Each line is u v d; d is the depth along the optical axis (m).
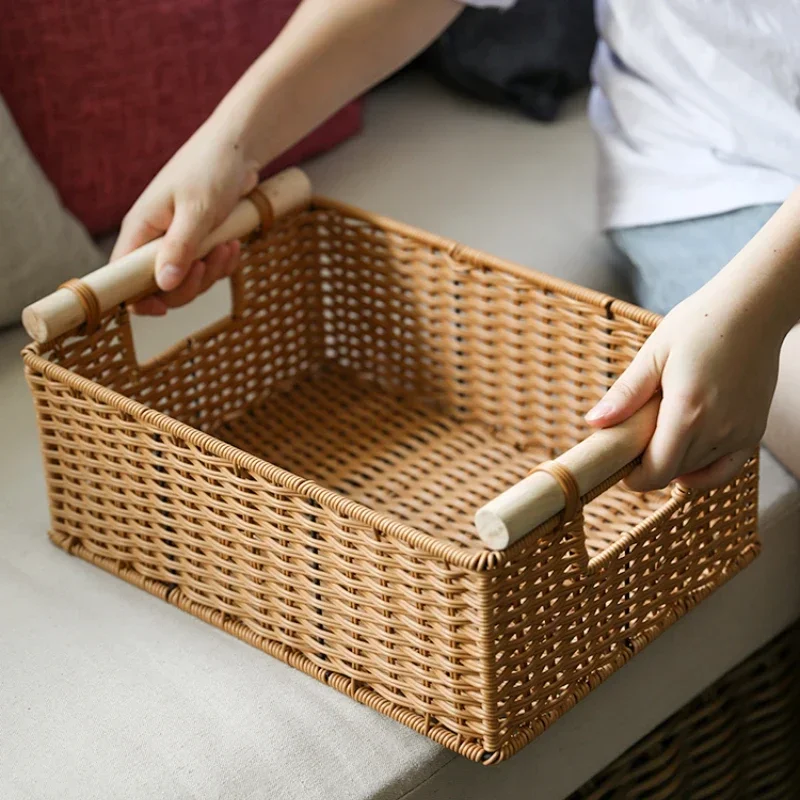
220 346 1.14
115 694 0.87
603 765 0.97
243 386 1.17
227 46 1.35
